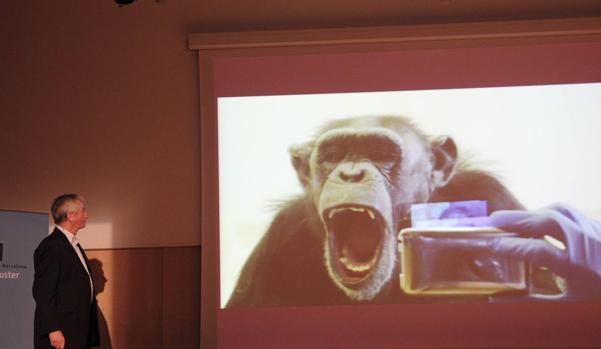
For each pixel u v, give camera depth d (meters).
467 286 5.10
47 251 4.38
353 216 5.21
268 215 5.25
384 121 5.29
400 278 5.14
